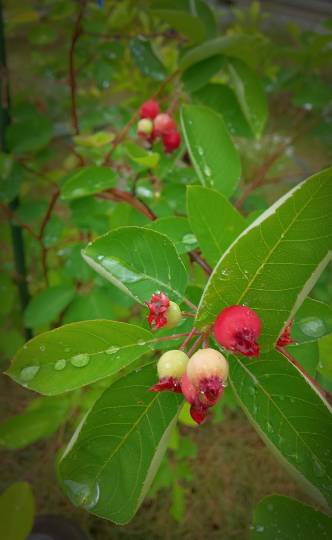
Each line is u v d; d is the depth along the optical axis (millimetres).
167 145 181
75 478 100
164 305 101
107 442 102
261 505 111
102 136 193
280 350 110
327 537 108
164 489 307
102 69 273
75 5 257
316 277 92
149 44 220
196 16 193
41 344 99
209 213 118
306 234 88
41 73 310
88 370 99
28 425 167
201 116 148
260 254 91
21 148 226
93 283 247
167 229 139
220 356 93
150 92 263
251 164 503
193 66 192
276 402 104
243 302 96
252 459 326
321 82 280
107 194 204
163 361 97
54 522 267
